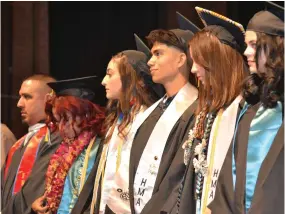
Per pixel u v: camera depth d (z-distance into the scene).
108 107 5.89
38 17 11.00
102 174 5.57
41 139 6.74
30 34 10.97
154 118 5.25
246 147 4.06
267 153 3.94
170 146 4.94
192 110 4.93
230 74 4.41
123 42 10.89
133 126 5.41
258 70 4.03
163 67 5.10
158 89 5.62
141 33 10.73
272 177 3.84
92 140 5.96
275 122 4.01
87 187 5.71
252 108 4.19
